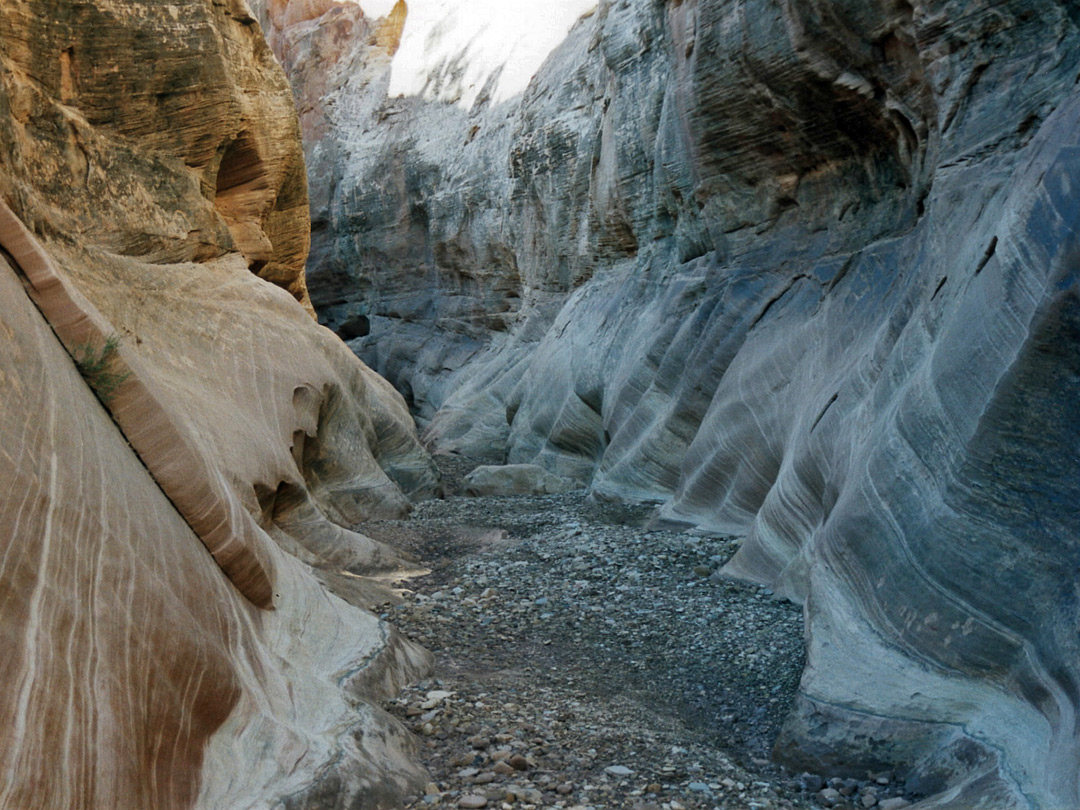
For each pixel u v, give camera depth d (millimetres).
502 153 29859
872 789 5121
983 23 8133
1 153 8469
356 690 5812
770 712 6504
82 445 4570
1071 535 5066
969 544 5660
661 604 9148
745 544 10352
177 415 6590
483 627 8531
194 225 12664
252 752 4391
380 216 37281
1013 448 5449
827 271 12219
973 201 7855
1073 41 7418
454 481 19844
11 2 9906
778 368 12078
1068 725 4344
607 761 5301
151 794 3639
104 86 11422
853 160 11953
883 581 6430
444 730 5602
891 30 9953
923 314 7859
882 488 6875
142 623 4129
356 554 10484
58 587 3678
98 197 10859
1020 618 5215
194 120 13000
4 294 4699
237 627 5219
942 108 8781
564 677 7152
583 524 12914
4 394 4027
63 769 3172
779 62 11711
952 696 5422
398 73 39719
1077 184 5402
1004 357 5727
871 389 8820
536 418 21922
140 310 10266
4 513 3557
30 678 3246
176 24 12602
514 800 4633
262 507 9477
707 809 4688
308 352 13828
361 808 4379
